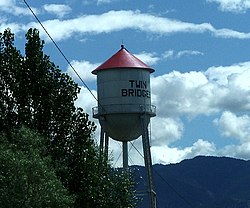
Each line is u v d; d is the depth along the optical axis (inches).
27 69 2183.8
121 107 3016.7
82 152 2202.3
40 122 2159.2
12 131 2058.3
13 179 1765.5
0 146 1862.7
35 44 2219.5
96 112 3073.3
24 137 1888.5
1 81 2165.4
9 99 2155.5
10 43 2218.3
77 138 2206.0
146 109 3043.8
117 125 3031.5
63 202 1841.8
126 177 2465.6
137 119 3034.0
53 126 2174.0
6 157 1784.0
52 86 2197.3
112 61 3083.2
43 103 2166.6
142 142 3019.2
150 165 3006.9
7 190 1764.3
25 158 1793.8
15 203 1761.8
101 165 2381.9
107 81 3053.6
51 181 1811.0
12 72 2175.2
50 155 2055.9
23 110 2140.7
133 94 3038.9
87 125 2226.9
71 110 2207.2
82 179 2199.8
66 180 2154.3
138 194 2881.4
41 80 2180.1
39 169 1787.6
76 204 2181.3
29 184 1770.4
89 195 2207.2
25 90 2164.1
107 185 2420.0
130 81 3046.3
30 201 1765.5
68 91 2217.0
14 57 2191.2
